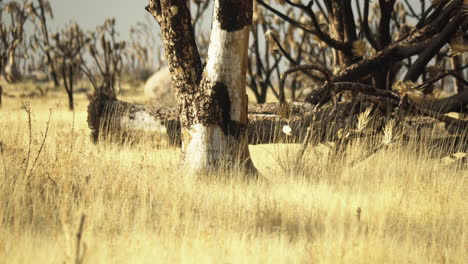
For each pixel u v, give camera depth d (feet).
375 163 76.48
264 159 88.94
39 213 53.36
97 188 60.23
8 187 59.06
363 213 57.57
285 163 77.20
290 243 47.80
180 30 73.41
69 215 51.06
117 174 64.90
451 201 62.85
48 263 40.45
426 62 101.55
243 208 56.29
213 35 72.79
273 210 56.18
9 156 67.51
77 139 84.99
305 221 54.08
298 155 77.05
